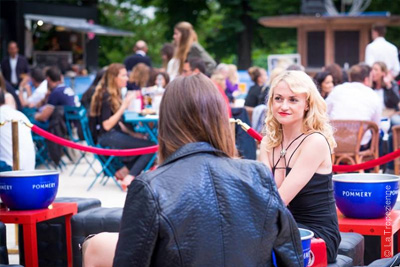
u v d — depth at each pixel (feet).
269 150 13.97
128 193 8.87
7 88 37.14
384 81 34.71
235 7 101.86
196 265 8.78
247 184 9.11
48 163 38.65
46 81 41.14
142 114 31.12
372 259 16.66
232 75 44.37
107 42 132.77
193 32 36.68
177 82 9.45
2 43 76.48
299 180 13.19
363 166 19.83
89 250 11.80
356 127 27.96
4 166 22.52
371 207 14.73
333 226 13.26
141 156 29.71
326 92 31.78
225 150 9.41
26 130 22.70
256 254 9.11
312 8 59.67
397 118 33.40
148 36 136.56
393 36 106.83
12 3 78.18
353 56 56.80
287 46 117.19
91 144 31.04
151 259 8.78
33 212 16.11
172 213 8.68
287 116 13.51
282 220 9.26
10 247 20.97
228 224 8.94
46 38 86.12
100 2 132.57
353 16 55.42
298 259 9.46
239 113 31.71
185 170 9.02
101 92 30.30
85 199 18.97
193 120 9.29
